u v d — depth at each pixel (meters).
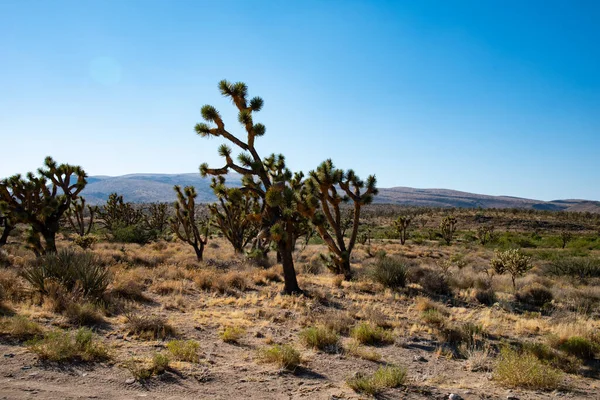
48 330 7.32
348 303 12.29
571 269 22.17
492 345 8.86
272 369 6.47
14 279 10.78
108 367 5.85
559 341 8.98
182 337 7.95
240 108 13.52
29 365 5.54
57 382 5.11
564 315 11.59
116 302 10.09
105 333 7.69
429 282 14.90
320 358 7.29
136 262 19.17
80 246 23.66
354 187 17.20
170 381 5.54
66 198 18.31
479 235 49.12
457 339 9.20
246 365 6.61
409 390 5.82
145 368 5.76
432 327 10.05
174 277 14.37
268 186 13.51
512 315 11.80
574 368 7.63
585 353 8.45
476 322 10.80
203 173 13.48
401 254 32.09
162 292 12.16
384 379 6.02
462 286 15.94
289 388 5.72
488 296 13.97
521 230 70.19
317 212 15.64
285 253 13.18
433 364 7.56
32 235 17.72
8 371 5.26
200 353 7.05
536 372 6.51
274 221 13.04
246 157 13.65
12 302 8.96
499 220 77.00
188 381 5.63
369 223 81.94
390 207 146.12
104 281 10.81
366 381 5.84
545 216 79.44
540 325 10.69
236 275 14.33
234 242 24.52
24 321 7.10
